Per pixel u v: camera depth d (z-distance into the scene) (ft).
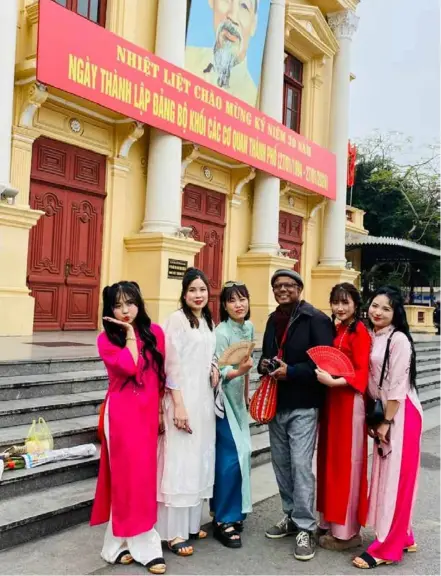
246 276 37.88
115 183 29.14
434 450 20.07
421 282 73.46
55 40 23.26
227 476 11.23
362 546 11.52
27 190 24.86
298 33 41.81
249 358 11.31
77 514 11.53
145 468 10.02
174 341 10.74
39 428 12.84
